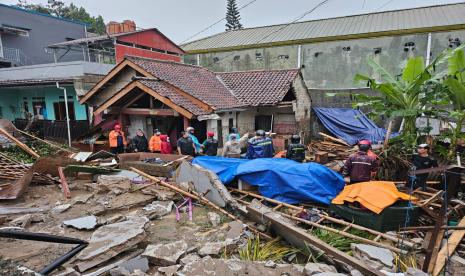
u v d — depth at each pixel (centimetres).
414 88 838
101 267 426
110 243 462
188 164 775
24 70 1842
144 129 1282
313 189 682
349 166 700
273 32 2600
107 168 895
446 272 404
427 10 2314
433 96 848
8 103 1916
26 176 772
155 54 2362
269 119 1577
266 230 577
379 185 602
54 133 1647
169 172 869
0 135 1317
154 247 471
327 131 1711
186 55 2706
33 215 603
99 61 2247
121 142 1157
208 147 1027
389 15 2386
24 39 2336
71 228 556
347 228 564
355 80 959
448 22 1967
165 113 1165
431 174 770
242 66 2522
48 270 205
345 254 430
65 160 920
